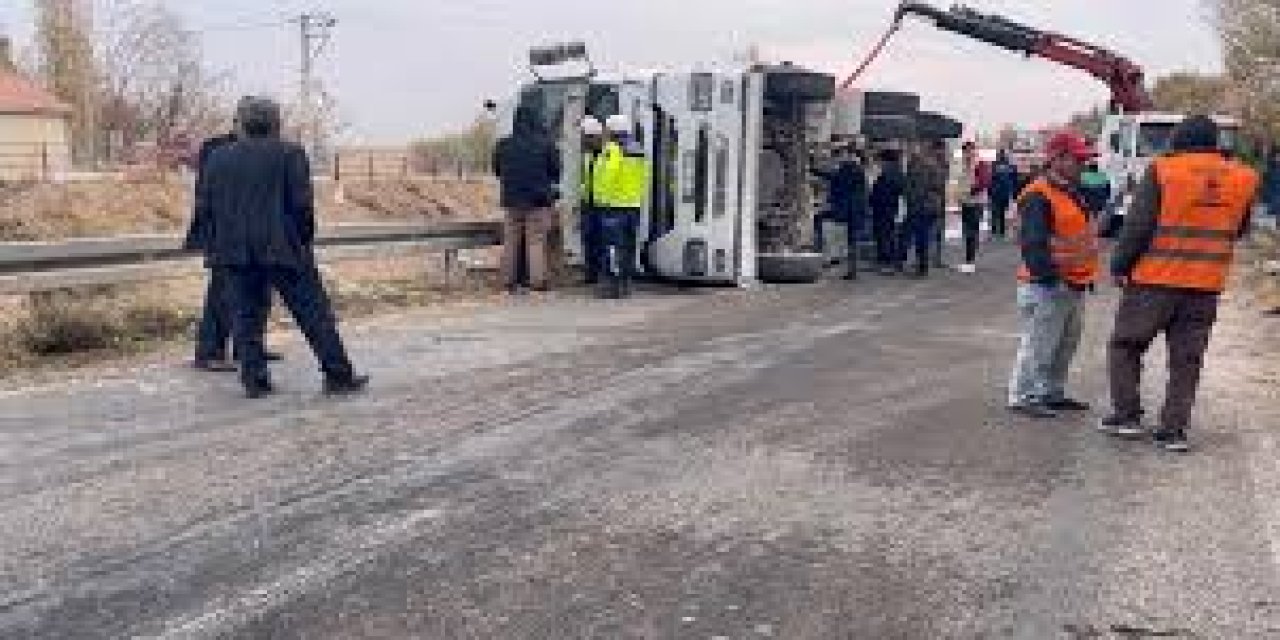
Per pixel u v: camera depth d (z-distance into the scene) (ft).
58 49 193.36
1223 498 23.06
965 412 30.09
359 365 35.63
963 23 93.97
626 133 53.78
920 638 16.40
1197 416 30.53
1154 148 95.66
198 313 45.55
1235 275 73.05
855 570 18.88
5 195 77.87
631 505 21.94
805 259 61.77
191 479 23.43
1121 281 27.37
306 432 27.20
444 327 43.91
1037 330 29.76
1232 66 132.46
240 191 30.42
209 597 17.56
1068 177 29.32
